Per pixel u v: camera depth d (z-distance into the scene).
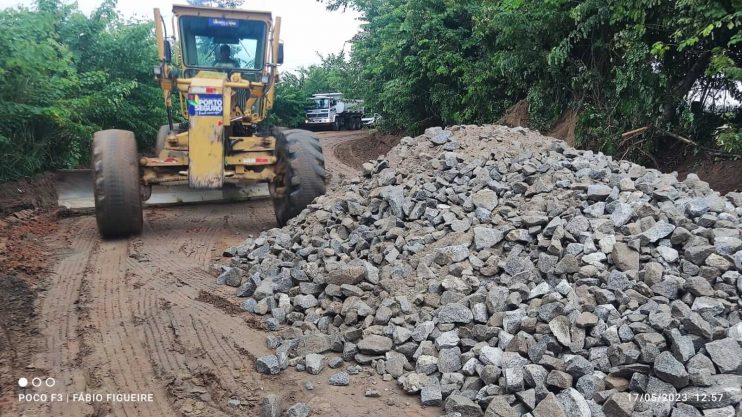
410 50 18.17
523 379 3.95
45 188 10.70
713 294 4.30
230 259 7.39
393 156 8.14
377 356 4.65
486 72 14.80
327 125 36.41
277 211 9.10
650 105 9.98
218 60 9.65
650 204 5.46
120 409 3.95
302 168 8.64
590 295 4.60
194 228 9.16
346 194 7.64
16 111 10.38
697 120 10.13
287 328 5.33
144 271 6.81
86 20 15.98
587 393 3.81
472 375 4.23
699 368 3.71
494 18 12.82
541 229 5.55
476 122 16.03
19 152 10.81
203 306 5.75
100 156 8.03
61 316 5.43
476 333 4.54
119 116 15.74
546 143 7.90
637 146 10.52
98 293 6.05
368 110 23.61
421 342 4.59
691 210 5.36
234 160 8.67
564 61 11.57
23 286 6.11
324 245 6.61
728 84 9.80
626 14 9.91
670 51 9.94
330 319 5.30
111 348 4.80
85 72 15.34
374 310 5.18
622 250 4.90
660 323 4.06
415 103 19.38
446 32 16.56
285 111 35.69
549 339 4.20
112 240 8.28
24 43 10.03
